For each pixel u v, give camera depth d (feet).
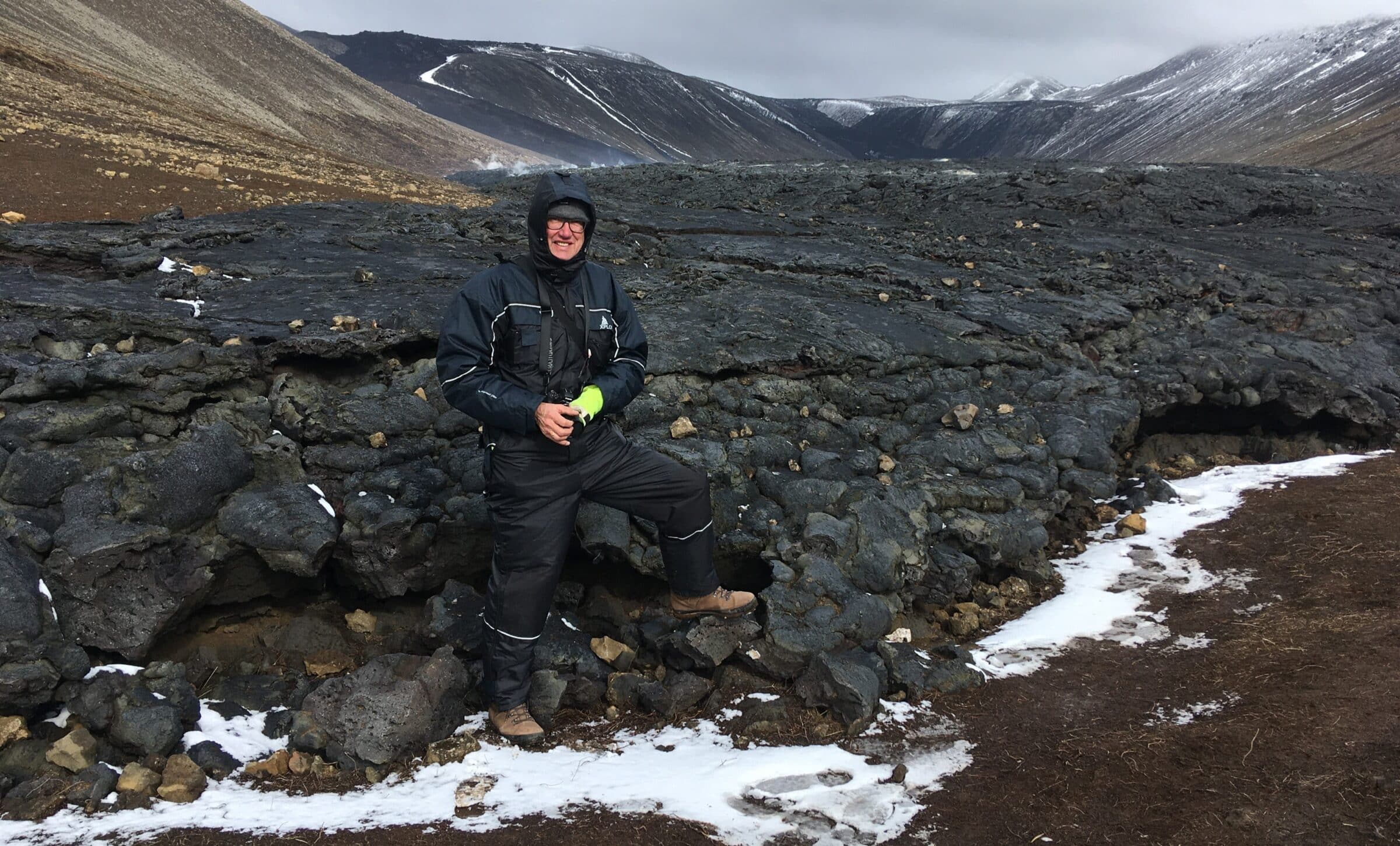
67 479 12.36
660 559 13.74
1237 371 23.50
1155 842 8.98
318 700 11.00
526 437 10.54
